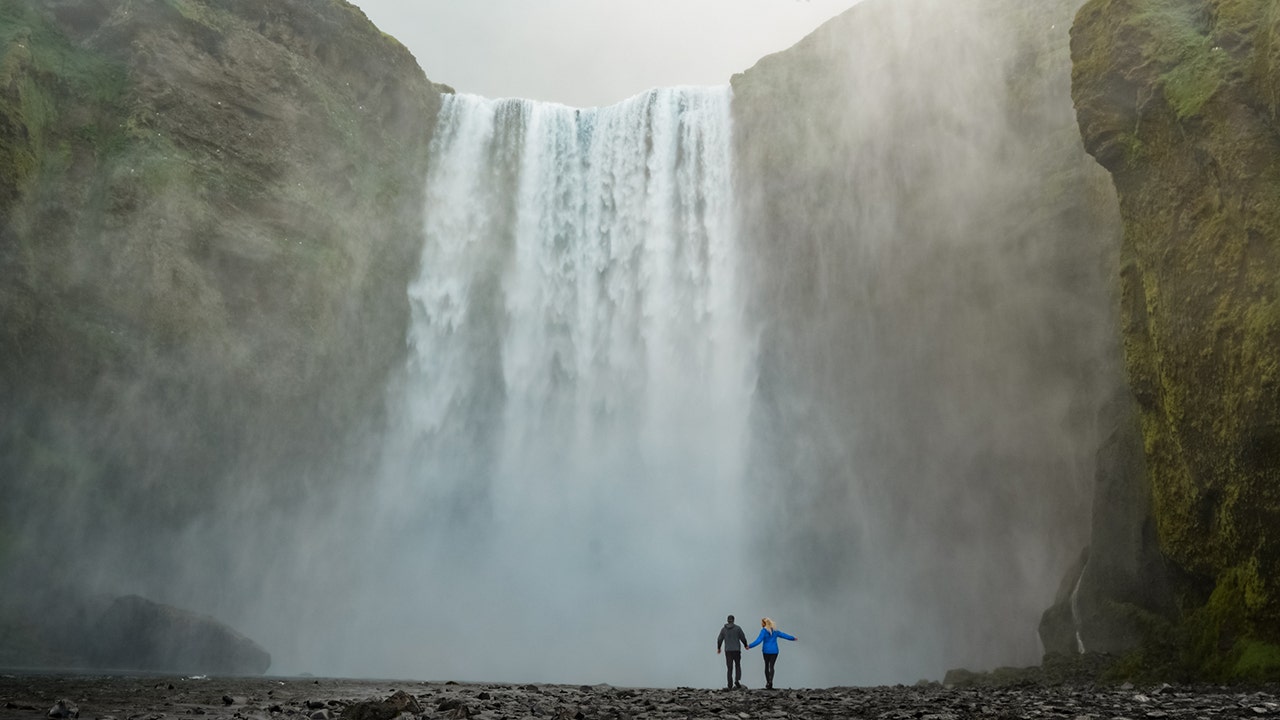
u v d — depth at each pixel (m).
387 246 44.22
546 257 48.75
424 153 47.34
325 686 18.03
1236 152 19.38
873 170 42.50
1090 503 32.00
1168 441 21.41
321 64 43.88
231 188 38.41
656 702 14.20
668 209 48.53
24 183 32.53
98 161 35.34
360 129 44.59
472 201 47.97
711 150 48.44
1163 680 19.59
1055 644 27.75
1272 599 17.72
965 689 20.19
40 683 15.98
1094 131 23.52
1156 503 21.92
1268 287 18.27
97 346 33.03
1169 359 20.73
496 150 49.16
